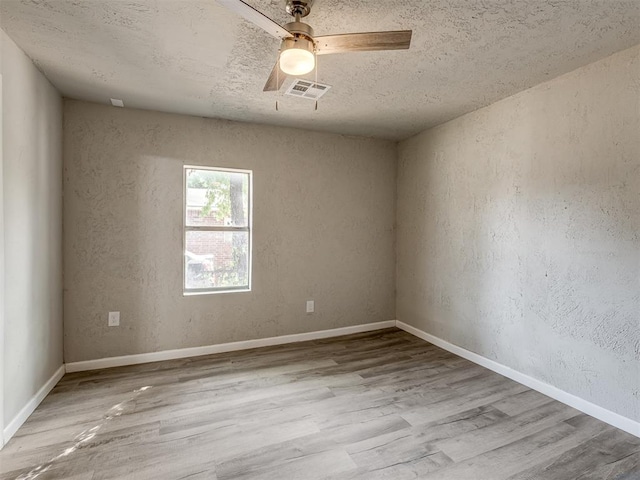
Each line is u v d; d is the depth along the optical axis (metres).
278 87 2.14
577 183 2.36
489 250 3.03
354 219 4.04
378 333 4.07
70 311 2.88
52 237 2.60
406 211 4.11
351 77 2.48
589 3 1.67
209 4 1.67
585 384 2.32
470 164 3.22
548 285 2.55
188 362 3.15
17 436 2.00
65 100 2.82
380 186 4.18
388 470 1.75
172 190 3.19
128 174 3.04
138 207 3.08
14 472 1.71
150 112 3.11
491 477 1.71
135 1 1.65
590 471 1.75
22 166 2.12
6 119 1.94
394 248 4.30
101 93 2.74
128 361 3.08
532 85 2.62
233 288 3.53
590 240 2.29
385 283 4.26
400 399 2.49
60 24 1.84
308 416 2.25
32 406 2.25
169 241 3.19
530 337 2.68
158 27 1.87
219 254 3.46
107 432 2.05
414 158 3.96
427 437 2.03
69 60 2.23
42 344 2.42
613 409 2.17
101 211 2.96
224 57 2.19
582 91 2.33
